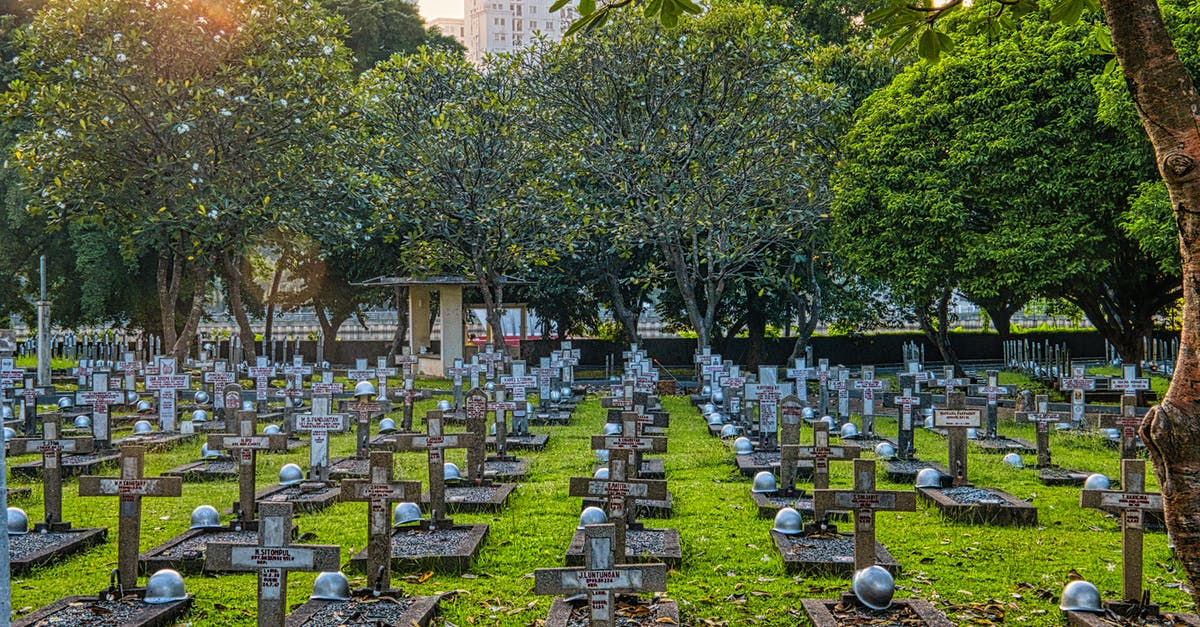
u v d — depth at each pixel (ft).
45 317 79.41
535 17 453.99
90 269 103.81
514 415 58.90
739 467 47.09
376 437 58.23
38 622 24.07
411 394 60.64
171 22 67.21
